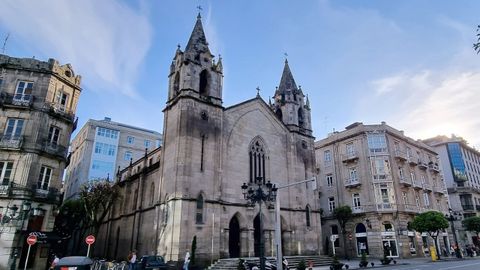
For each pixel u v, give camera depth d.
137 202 41.84
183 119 33.53
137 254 38.41
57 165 33.16
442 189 60.16
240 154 37.50
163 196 33.03
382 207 46.69
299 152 44.03
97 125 70.25
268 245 36.16
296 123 45.12
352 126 57.12
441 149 74.00
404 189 49.81
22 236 29.05
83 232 46.28
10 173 29.95
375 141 50.69
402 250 44.31
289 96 46.25
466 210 66.31
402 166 51.31
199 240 30.52
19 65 32.97
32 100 32.19
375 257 45.03
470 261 36.84
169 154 34.19
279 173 40.94
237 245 35.06
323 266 35.12
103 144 69.88
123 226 44.31
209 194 32.84
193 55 37.28
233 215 34.38
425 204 53.81
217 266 29.56
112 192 44.69
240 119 38.97
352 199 50.38
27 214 27.67
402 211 46.59
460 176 69.94
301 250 38.88
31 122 31.70
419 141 59.97
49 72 33.69
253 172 38.41
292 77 49.03
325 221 53.66
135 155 73.31
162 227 31.67
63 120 34.34
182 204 30.38
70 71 36.47
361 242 47.72
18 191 29.20
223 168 35.09
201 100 35.44
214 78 38.12
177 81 37.91
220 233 32.44
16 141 30.47
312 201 42.94
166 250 30.00
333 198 53.56
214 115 36.16
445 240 55.03
